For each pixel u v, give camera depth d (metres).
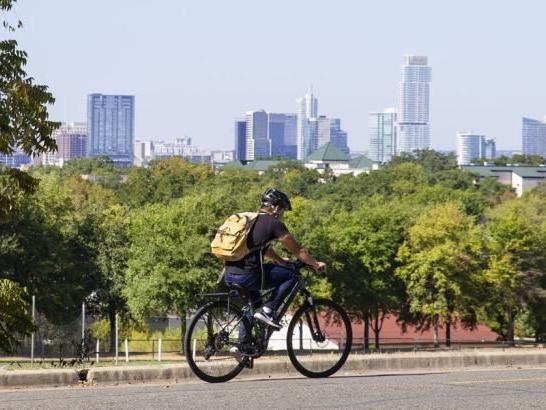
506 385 33.22
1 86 54.06
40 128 54.66
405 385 33.00
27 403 29.12
